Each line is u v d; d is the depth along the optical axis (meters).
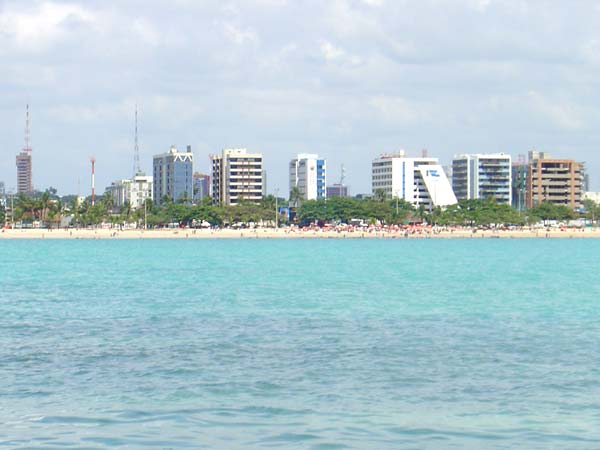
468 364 60.53
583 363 60.91
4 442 41.44
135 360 61.66
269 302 105.06
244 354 64.19
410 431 43.69
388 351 65.75
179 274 165.50
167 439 42.06
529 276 162.38
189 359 62.09
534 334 75.06
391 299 110.31
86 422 44.91
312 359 62.25
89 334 74.75
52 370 57.94
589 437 42.78
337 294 118.12
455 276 161.75
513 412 47.41
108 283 140.12
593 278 157.12
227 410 47.44
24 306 99.69
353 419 45.84
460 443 41.78
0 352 64.88
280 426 44.41
